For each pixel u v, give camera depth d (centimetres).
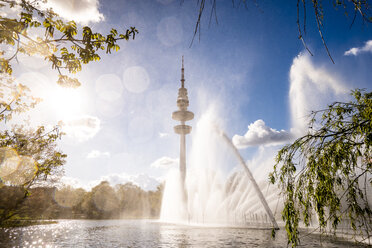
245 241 1440
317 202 448
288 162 489
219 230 2184
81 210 8675
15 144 1557
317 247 826
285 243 1325
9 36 431
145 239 1642
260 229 2197
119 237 1783
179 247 1285
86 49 484
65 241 1555
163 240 1569
